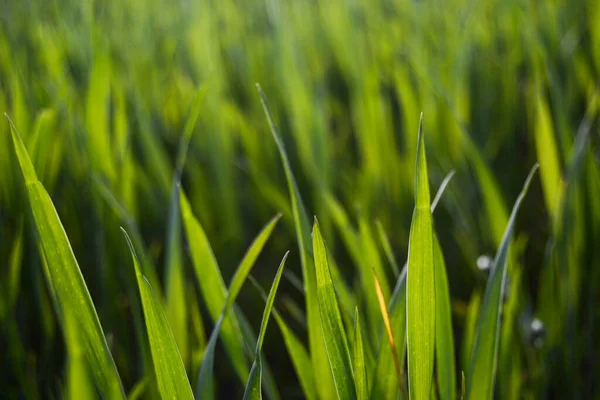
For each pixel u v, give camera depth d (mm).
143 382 480
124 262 573
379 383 413
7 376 574
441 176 752
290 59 870
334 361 382
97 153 620
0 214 630
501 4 1175
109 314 593
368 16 1331
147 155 801
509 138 859
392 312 417
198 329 514
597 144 729
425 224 377
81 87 917
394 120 971
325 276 378
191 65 1104
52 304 615
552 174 576
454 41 976
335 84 1184
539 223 767
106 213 604
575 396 540
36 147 562
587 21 1102
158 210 766
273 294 383
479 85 909
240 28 1278
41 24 1129
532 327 537
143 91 966
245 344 467
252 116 978
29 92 751
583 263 573
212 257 457
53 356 608
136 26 1305
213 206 821
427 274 380
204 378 414
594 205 565
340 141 955
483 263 592
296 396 657
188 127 513
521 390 532
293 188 432
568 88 874
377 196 764
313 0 1518
